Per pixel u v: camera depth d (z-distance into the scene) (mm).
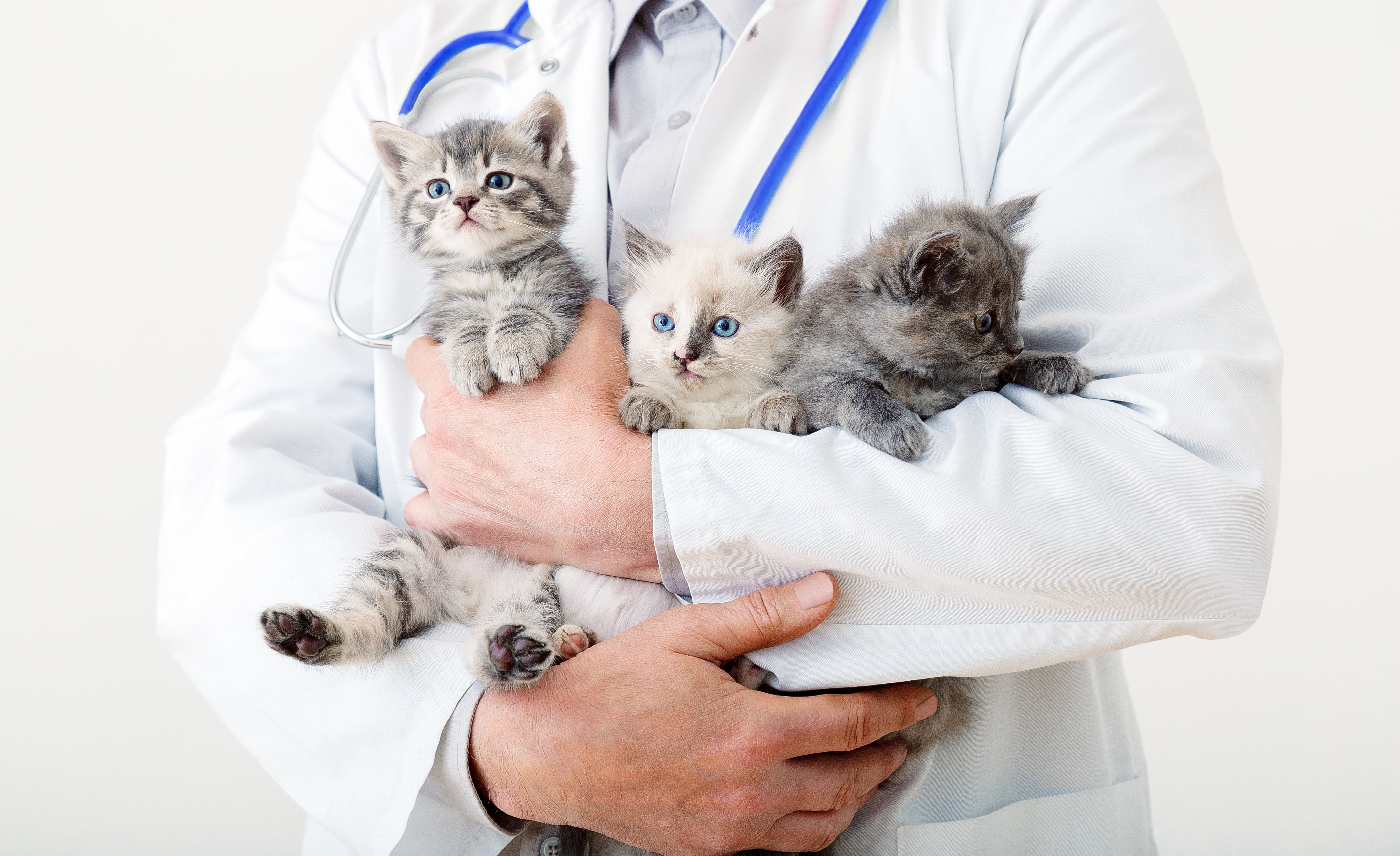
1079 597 1812
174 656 2289
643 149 2959
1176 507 1781
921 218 2393
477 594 2340
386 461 2848
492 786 1931
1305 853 4316
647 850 2127
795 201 2699
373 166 3117
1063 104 2361
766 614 1855
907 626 1889
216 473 2434
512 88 3117
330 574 2197
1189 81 2426
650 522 2053
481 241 2762
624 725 1822
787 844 1936
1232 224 2219
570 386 2311
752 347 2553
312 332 2867
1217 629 1863
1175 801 4371
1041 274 2266
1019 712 2434
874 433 2008
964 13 2701
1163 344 2018
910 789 2240
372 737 1993
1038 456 1826
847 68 2711
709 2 2869
